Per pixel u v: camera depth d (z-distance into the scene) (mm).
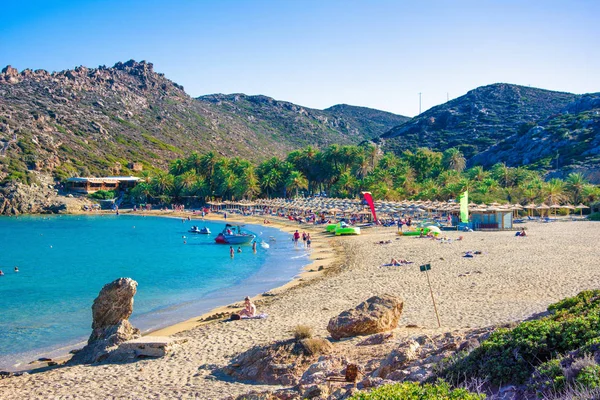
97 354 21422
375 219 89000
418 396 8195
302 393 12078
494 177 129375
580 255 44250
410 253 51125
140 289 40125
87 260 58281
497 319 22453
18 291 40219
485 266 39969
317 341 16969
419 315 24578
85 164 175000
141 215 137000
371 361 14266
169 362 19734
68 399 16328
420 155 145625
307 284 38344
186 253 63531
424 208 96062
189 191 157875
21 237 86125
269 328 24469
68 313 32531
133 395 16062
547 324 10641
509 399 8766
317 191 161750
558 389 8125
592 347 9086
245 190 146125
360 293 32312
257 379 16156
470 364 10516
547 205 100812
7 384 18328
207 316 29844
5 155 156750
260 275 45625
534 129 186625
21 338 26781
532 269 37344
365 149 159625
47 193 147500
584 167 141875
